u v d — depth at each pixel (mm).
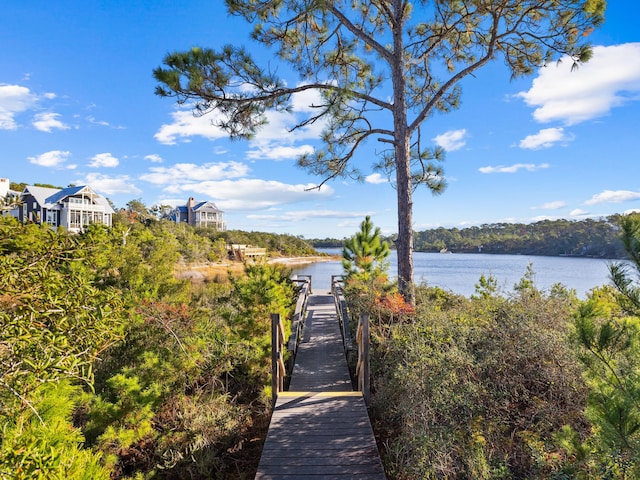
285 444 3908
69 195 36062
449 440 3297
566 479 2777
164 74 6074
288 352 6082
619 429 2191
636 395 2205
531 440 3334
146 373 4699
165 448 4230
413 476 3369
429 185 8797
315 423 4301
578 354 2564
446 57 8898
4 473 1520
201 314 6633
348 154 8555
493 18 6496
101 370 5137
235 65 6648
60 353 1787
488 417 3641
